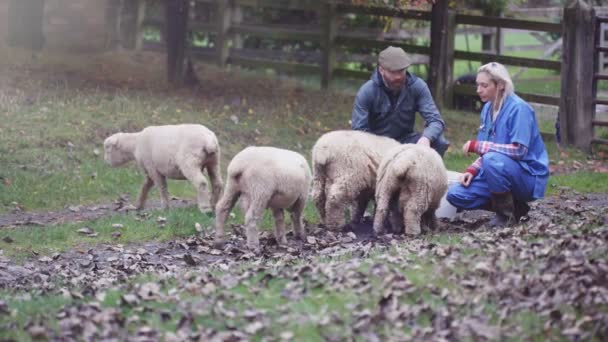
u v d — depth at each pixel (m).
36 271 8.26
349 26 19.91
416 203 8.52
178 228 9.71
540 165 8.78
